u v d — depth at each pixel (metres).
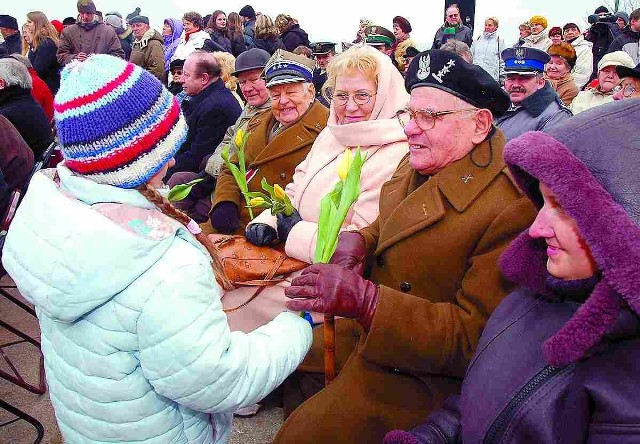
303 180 2.39
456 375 1.59
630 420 0.82
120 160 1.05
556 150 0.85
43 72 6.93
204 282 1.08
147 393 1.13
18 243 1.04
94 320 1.06
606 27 7.50
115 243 0.99
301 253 2.18
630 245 0.78
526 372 1.02
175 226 1.10
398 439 1.27
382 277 1.76
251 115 3.40
